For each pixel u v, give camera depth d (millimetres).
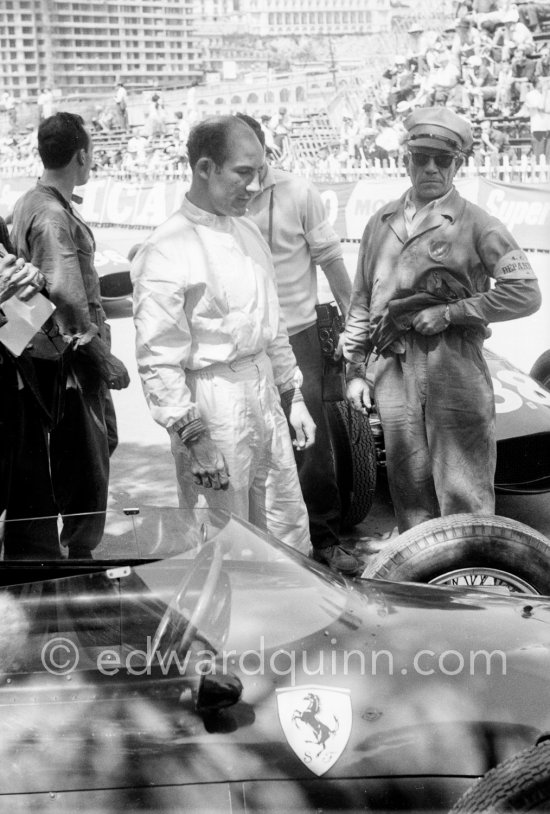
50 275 3984
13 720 2352
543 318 9094
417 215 4059
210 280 3482
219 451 3559
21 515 3908
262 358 3670
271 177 4414
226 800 2299
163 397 3488
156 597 2539
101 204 13242
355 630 2631
